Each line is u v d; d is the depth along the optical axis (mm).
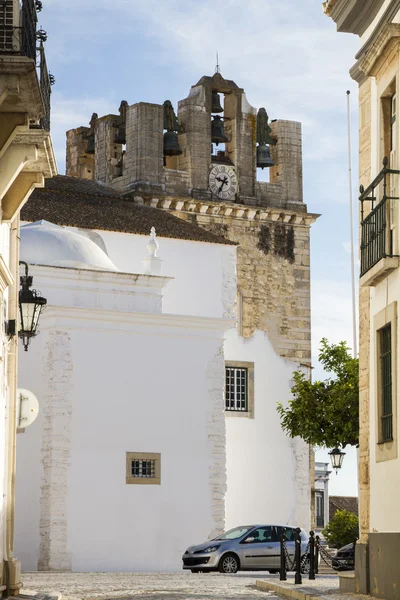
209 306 63406
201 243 63531
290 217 74875
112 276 47406
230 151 76188
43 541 44250
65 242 48625
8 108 18000
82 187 69938
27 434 45719
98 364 45875
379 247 22625
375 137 23656
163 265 62125
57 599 23953
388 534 21484
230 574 40438
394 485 21828
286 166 76812
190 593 29031
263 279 73625
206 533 47219
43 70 20406
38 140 19750
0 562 23250
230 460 63406
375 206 23250
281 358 66562
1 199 21469
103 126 74688
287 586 28906
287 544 41969
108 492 45281
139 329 46906
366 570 23062
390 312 22297
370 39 23344
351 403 43250
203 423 47938
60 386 44969
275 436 65062
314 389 44469
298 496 64750
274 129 77875
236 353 64938
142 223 63125
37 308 24703
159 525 46219
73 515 44469
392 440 22094
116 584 33125
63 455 44625
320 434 44156
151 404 46844
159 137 72125
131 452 46062
